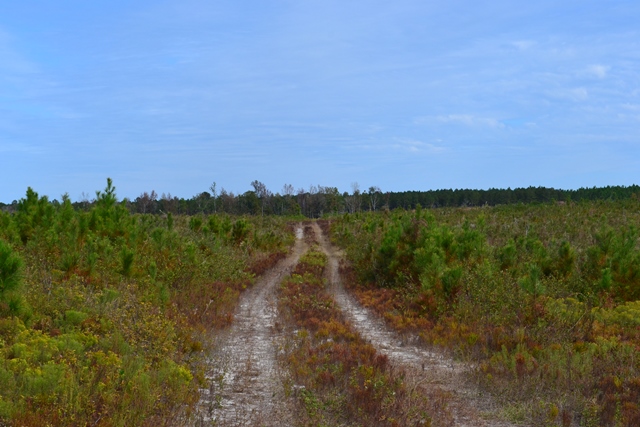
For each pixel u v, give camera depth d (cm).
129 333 907
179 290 1530
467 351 1009
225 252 2295
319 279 2180
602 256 1588
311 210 9738
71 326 914
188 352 970
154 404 655
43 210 1652
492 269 1508
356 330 1223
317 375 822
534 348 962
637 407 700
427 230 2006
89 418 591
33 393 618
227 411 714
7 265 888
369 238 2516
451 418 691
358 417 676
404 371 838
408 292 1580
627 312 1213
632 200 4081
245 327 1302
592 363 865
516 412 718
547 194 9044
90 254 1324
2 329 827
